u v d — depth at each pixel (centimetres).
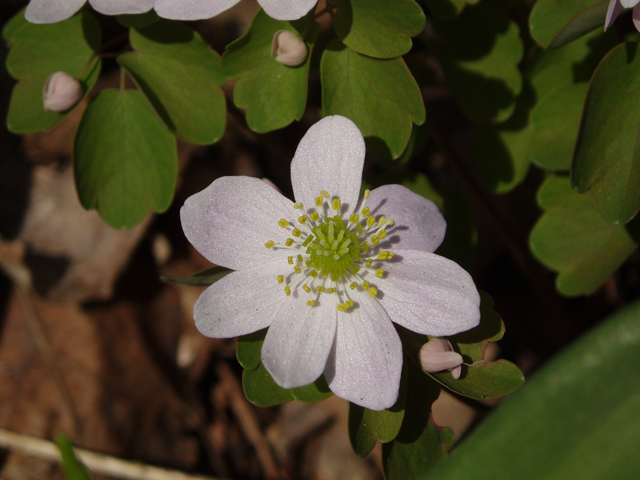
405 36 8
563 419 6
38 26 9
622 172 7
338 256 7
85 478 6
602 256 8
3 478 10
